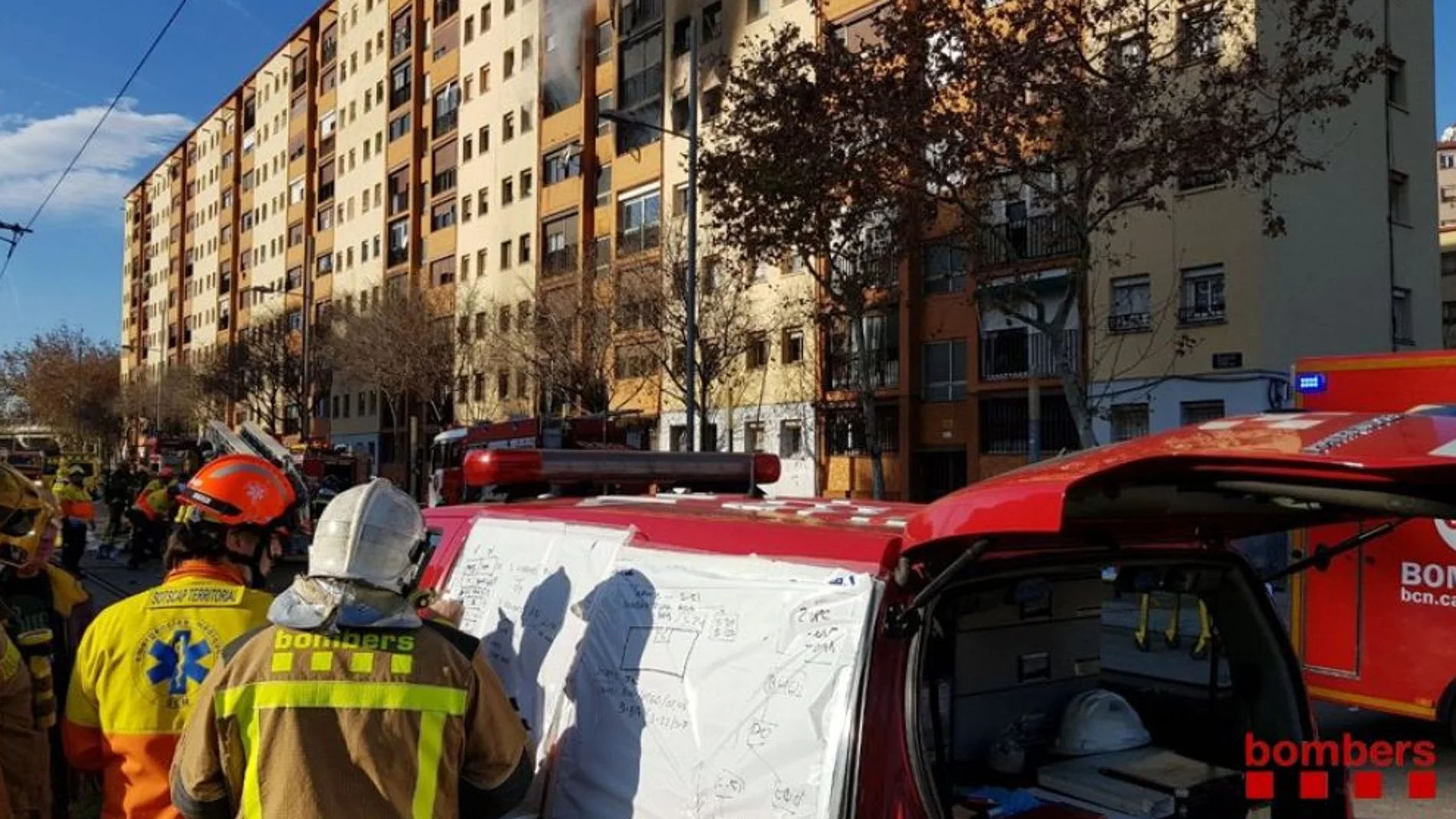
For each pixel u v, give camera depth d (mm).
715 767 2027
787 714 1950
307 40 61750
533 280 37312
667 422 31047
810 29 27234
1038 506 1709
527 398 35562
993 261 20828
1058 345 14328
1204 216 19156
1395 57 21234
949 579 1903
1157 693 2832
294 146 63188
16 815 2928
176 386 62219
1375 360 7191
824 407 26266
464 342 36906
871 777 1841
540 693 2539
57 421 78375
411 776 2020
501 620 2881
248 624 2711
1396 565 6855
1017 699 2494
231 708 2064
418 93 49406
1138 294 20203
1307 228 19172
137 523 16891
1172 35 16047
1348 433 1811
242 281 71562
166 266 87500
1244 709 2650
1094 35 14461
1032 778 2432
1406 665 6777
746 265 24766
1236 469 1734
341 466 30203
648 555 2484
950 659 2383
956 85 14117
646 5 33844
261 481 2846
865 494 25484
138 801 2562
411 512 2232
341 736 2016
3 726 2895
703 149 29156
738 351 25125
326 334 45344
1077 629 2637
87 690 2641
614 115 20641
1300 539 7355
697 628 2205
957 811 2207
